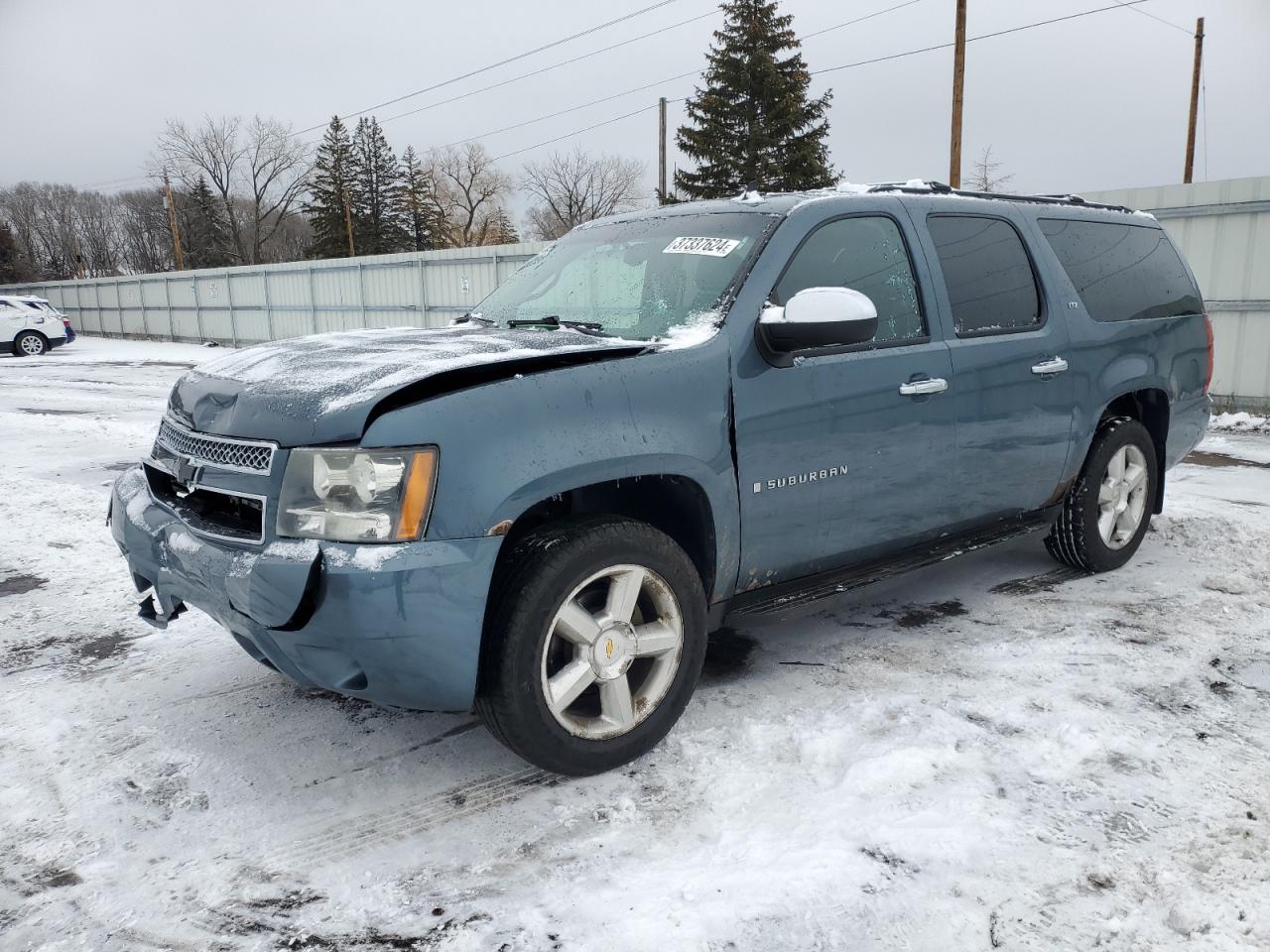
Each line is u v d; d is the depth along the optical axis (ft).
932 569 12.28
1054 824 7.89
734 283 10.12
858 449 10.71
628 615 8.96
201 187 247.29
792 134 130.62
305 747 9.74
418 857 7.74
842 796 8.41
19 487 22.43
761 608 10.43
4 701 10.91
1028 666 11.26
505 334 10.33
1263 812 8.05
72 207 318.86
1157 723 9.72
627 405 8.83
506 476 8.01
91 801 8.68
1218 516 18.11
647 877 7.33
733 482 9.64
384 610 7.62
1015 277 12.98
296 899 7.22
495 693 8.29
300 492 8.00
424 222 244.42
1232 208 37.14
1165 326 15.29
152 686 11.35
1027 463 12.97
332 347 10.16
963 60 68.39
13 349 81.25
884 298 11.28
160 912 7.09
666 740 9.57
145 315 117.70
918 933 6.61
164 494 9.86
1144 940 6.49
